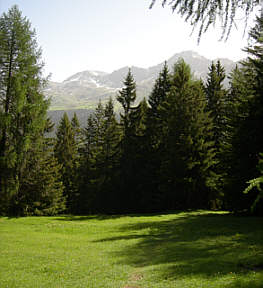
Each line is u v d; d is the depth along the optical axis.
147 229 17.11
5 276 8.61
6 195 25.45
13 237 15.75
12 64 26.08
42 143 29.25
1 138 25.38
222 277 7.20
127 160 35.00
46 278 8.39
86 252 11.88
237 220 16.67
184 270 8.16
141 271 8.57
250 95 18.81
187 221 18.48
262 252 9.30
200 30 3.63
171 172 27.59
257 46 18.69
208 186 26.38
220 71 36.16
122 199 35.50
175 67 32.22
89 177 41.72
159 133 32.72
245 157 17.38
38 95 27.48
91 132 45.50
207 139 29.62
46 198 29.28
